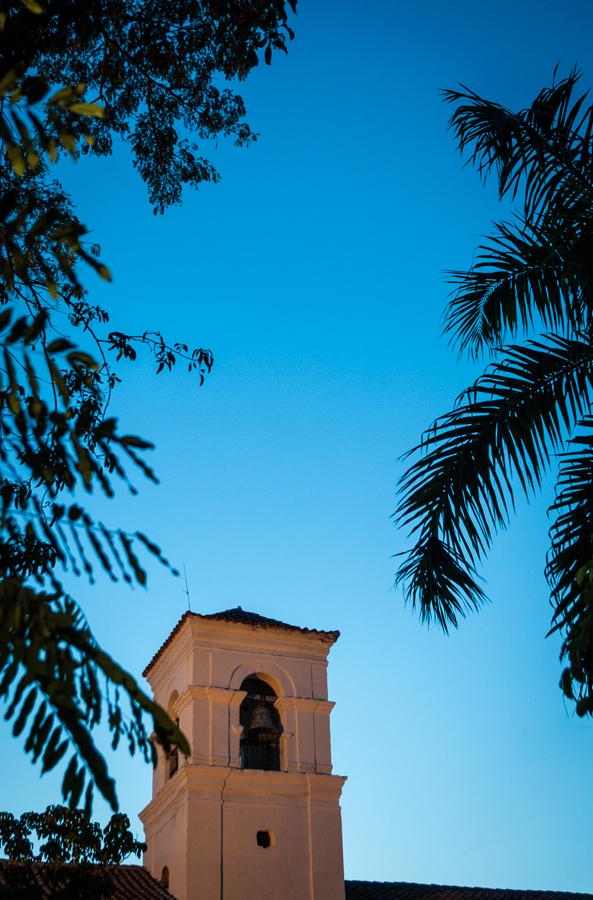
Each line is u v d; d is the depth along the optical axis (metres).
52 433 5.35
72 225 5.22
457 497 11.67
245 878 28.38
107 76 13.86
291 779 30.33
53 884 20.41
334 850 29.80
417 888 33.84
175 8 13.35
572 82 12.56
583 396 11.94
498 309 13.07
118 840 20.17
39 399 5.09
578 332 12.23
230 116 15.07
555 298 12.87
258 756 31.16
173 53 13.78
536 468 11.71
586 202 12.13
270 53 12.40
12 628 4.40
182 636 32.28
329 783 30.67
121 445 5.18
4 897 19.83
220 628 31.98
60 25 11.55
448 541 11.66
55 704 4.28
